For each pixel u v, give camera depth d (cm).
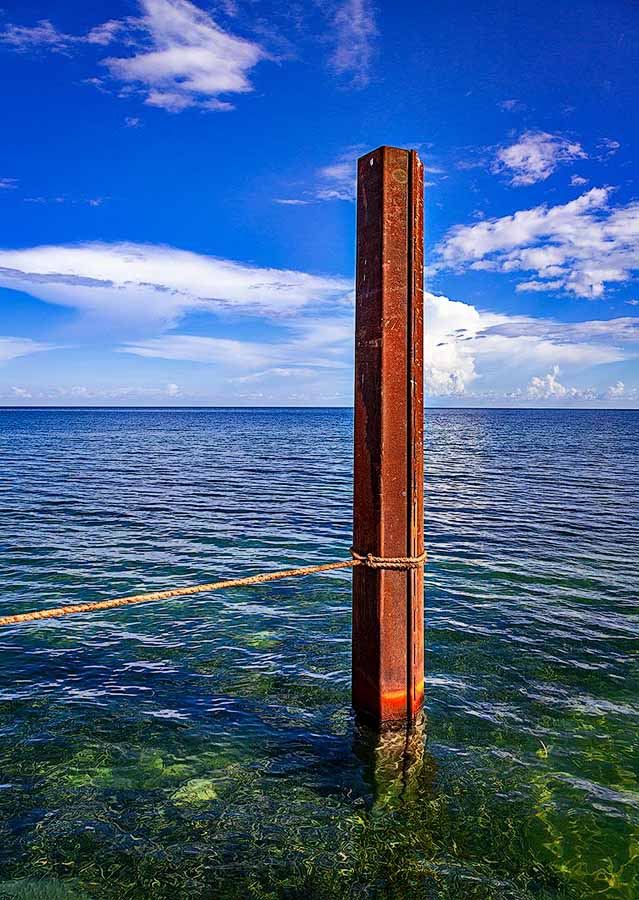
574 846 467
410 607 562
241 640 890
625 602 1080
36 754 591
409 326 538
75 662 813
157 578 1219
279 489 2602
